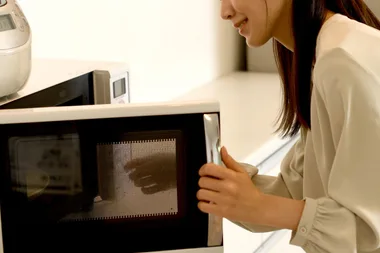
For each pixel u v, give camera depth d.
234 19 1.16
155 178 1.00
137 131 0.97
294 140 2.23
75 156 0.97
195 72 2.80
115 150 0.98
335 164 0.98
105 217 1.01
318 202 1.00
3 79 1.11
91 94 1.33
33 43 1.82
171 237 1.02
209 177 1.00
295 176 1.30
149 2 2.40
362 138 0.96
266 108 2.45
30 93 1.16
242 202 1.00
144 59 2.42
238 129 2.17
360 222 0.98
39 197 0.98
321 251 1.01
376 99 0.95
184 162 0.99
